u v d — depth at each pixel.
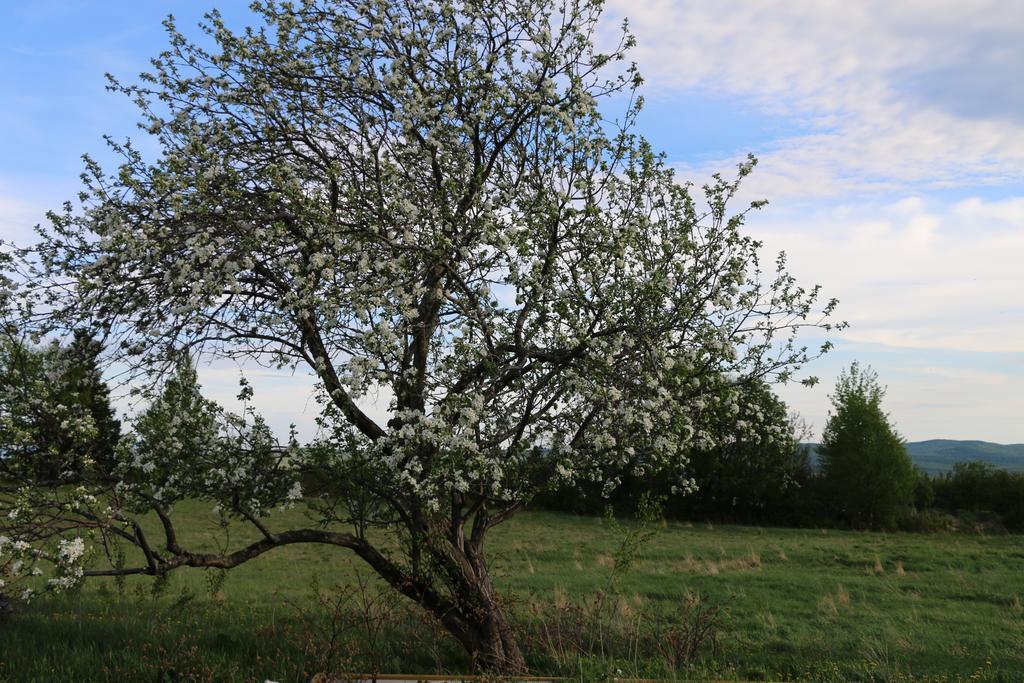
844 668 10.12
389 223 7.90
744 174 8.95
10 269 7.89
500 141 9.16
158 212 7.93
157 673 7.98
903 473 37.38
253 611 12.04
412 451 7.69
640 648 10.09
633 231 8.58
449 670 9.13
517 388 8.24
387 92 8.65
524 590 15.62
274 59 8.55
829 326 9.03
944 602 16.06
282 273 8.15
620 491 37.47
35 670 7.89
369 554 8.84
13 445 7.26
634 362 8.44
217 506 7.96
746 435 10.09
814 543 28.41
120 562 9.16
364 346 7.43
